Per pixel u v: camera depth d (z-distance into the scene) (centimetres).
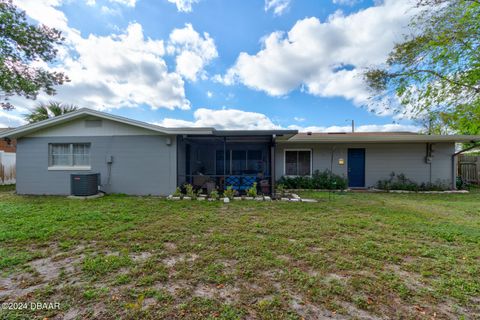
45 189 789
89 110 748
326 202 652
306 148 1011
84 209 539
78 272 250
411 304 198
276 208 570
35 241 337
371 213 518
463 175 1121
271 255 291
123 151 775
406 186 911
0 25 778
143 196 746
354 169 998
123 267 261
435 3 562
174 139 760
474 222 443
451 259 279
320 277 240
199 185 838
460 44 551
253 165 1120
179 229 396
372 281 232
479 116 568
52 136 789
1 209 530
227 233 377
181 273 247
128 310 189
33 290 216
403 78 677
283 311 188
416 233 376
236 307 193
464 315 185
